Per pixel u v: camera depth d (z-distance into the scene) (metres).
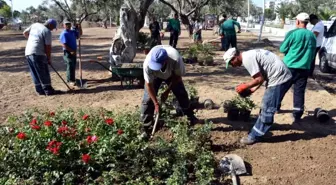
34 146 4.54
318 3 53.91
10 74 12.75
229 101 7.45
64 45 10.12
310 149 5.88
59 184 4.59
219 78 11.55
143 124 5.91
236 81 11.08
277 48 22.08
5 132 5.07
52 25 9.04
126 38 10.84
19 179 4.38
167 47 5.58
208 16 55.12
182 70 5.59
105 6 24.75
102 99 8.88
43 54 9.05
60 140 4.64
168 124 6.14
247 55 5.61
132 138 5.05
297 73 6.82
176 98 6.56
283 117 7.45
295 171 5.16
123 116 5.49
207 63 14.37
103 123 5.05
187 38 31.33
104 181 4.46
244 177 5.00
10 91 9.93
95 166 4.74
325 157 5.57
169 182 4.36
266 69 5.72
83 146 4.70
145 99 5.92
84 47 23.27
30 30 9.14
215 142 6.12
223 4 37.06
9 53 20.00
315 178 4.95
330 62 13.30
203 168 4.65
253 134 6.01
